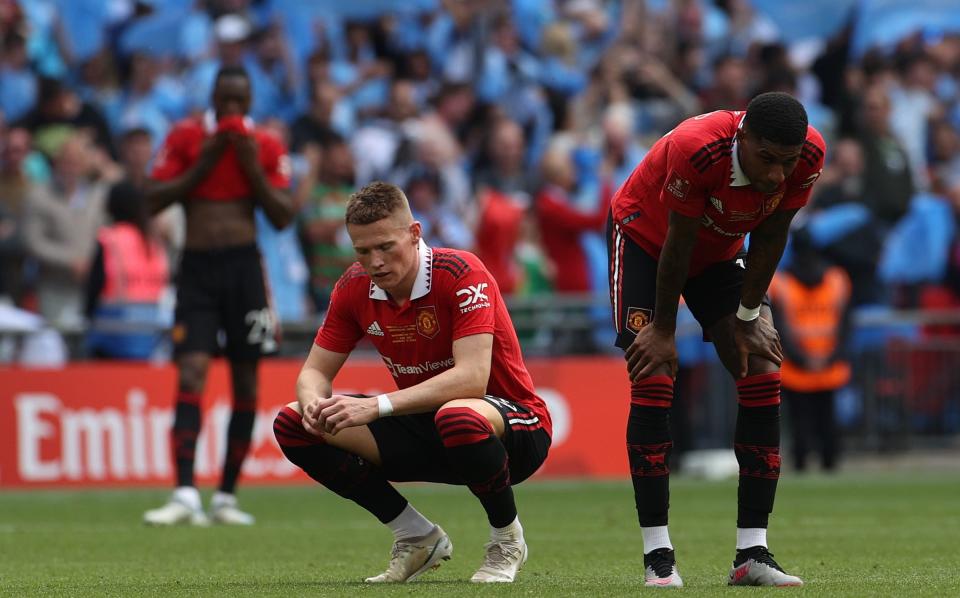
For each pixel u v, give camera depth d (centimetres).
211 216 2850
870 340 4659
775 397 1614
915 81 6147
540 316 4481
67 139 4703
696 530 2642
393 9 5772
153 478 3975
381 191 1577
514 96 5753
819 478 4247
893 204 5288
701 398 4466
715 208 1535
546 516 3028
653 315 1622
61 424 3922
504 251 4700
